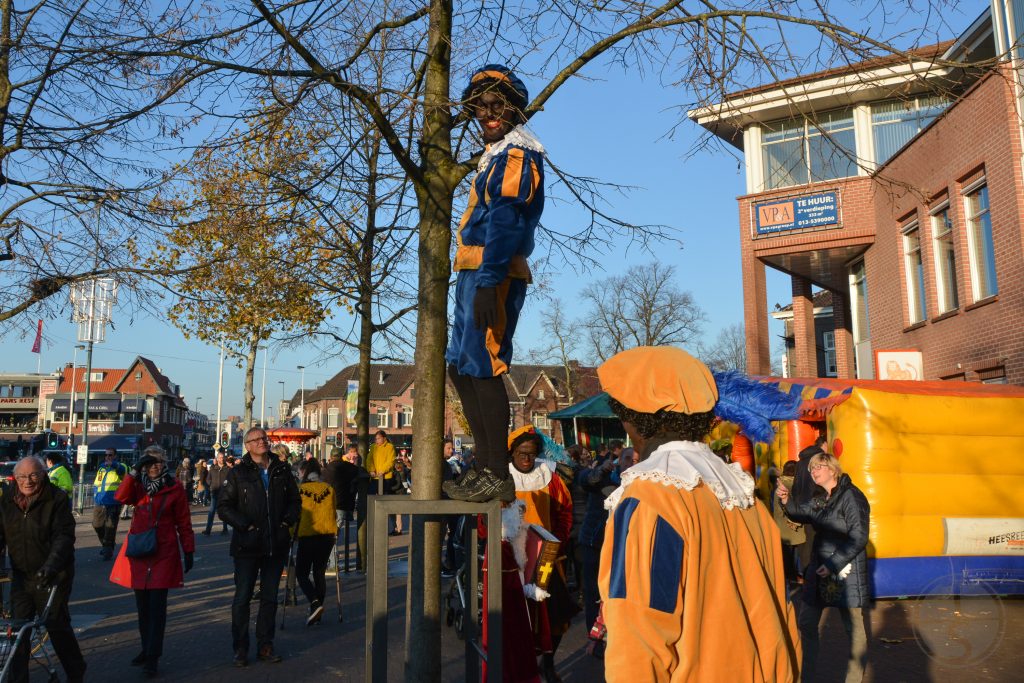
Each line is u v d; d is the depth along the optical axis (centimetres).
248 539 652
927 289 1438
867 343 1789
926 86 414
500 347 272
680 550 171
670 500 177
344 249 598
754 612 181
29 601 533
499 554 270
